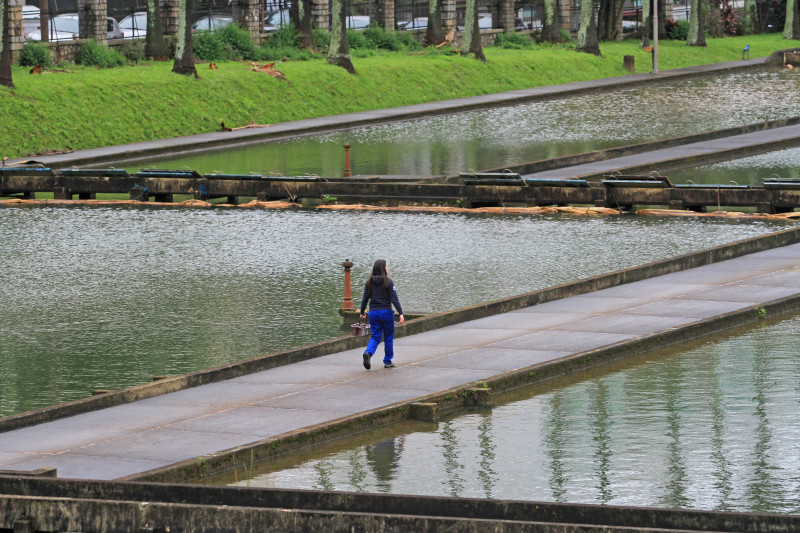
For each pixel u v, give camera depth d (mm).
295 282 39406
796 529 17328
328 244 45750
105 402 26156
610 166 61750
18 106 74562
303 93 89500
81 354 31547
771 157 65625
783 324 31875
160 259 43812
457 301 35844
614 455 22250
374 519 17719
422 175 59625
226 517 18297
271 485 21344
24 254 45312
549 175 59188
